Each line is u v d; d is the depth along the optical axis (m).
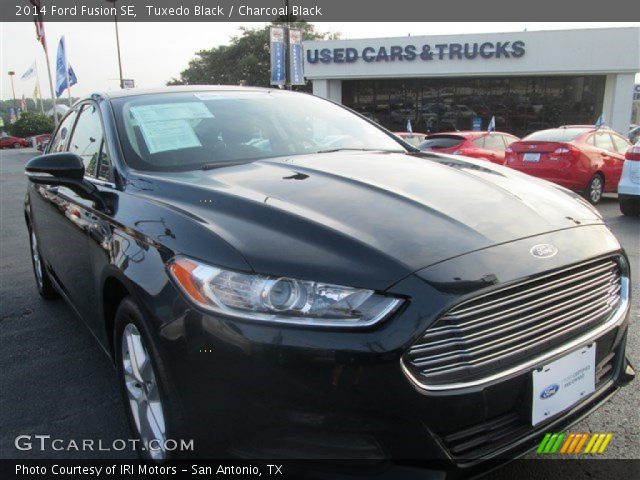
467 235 1.98
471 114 28.19
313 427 1.71
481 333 1.81
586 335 2.09
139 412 2.35
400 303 1.71
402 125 29.47
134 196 2.54
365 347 1.67
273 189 2.36
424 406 1.70
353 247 1.85
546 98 26.89
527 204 2.33
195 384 1.84
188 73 58.75
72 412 2.98
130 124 3.04
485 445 1.84
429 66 27.22
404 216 2.08
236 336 1.75
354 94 29.89
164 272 2.00
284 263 1.80
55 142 4.37
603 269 2.18
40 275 4.74
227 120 3.25
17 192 14.23
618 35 23.98
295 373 1.70
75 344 3.85
